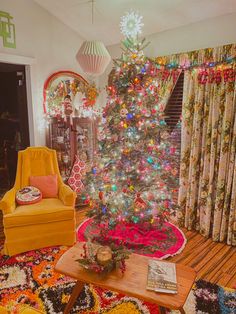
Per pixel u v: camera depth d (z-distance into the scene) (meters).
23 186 3.20
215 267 2.56
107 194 3.08
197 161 3.23
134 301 2.11
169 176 3.06
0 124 5.07
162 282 1.69
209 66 2.96
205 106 3.05
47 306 2.04
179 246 2.92
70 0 3.37
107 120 3.05
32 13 3.62
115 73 3.05
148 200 3.03
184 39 3.32
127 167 2.99
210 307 2.03
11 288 2.23
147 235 3.11
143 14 3.24
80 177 4.08
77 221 3.55
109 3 3.20
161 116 3.02
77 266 1.86
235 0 2.67
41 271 2.45
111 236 3.06
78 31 4.14
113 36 4.01
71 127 4.05
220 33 2.99
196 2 2.81
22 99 3.91
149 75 2.95
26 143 4.01
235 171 2.84
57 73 4.00
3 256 2.69
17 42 3.51
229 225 2.95
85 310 2.01
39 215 2.72
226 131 2.88
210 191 3.07
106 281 1.71
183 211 3.44
